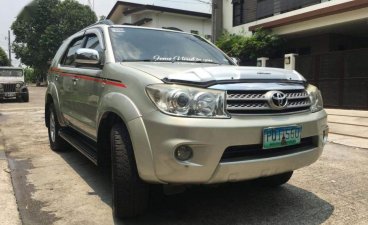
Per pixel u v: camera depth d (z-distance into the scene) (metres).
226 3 19.34
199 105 2.97
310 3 14.71
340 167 5.33
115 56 4.04
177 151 2.93
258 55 15.66
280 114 3.25
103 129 3.94
